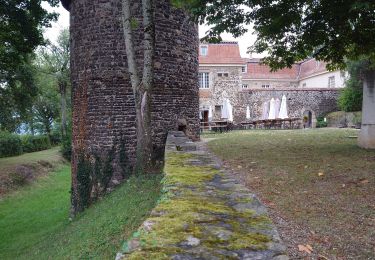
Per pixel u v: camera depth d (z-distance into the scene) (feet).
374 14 31.76
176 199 10.03
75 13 45.60
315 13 33.99
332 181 23.49
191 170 15.03
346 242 14.44
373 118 37.22
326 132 62.18
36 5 59.72
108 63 42.91
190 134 47.32
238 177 25.45
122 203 28.40
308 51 40.50
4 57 67.05
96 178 43.57
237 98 105.09
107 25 42.83
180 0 32.14
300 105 101.50
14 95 84.28
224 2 31.42
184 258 6.17
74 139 47.03
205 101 107.04
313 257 12.93
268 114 94.53
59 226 44.29
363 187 21.83
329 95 102.01
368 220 16.69
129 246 6.62
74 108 46.80
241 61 108.58
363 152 34.12
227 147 42.96
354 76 81.92
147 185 30.04
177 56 45.27
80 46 44.96
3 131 100.94
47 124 142.72
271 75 141.18
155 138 43.19
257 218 8.35
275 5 33.32
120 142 42.80
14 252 37.81
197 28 50.03
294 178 24.59
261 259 6.24
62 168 95.96
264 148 40.88
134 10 42.45
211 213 8.66
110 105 42.96
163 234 7.19
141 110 32.86
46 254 29.07
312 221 16.65
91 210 37.65
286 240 14.42
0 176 71.46
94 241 22.18
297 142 45.93
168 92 44.34
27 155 101.50
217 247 6.65
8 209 59.47
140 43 42.34
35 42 63.87
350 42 36.70
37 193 70.79
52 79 127.03
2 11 58.03
